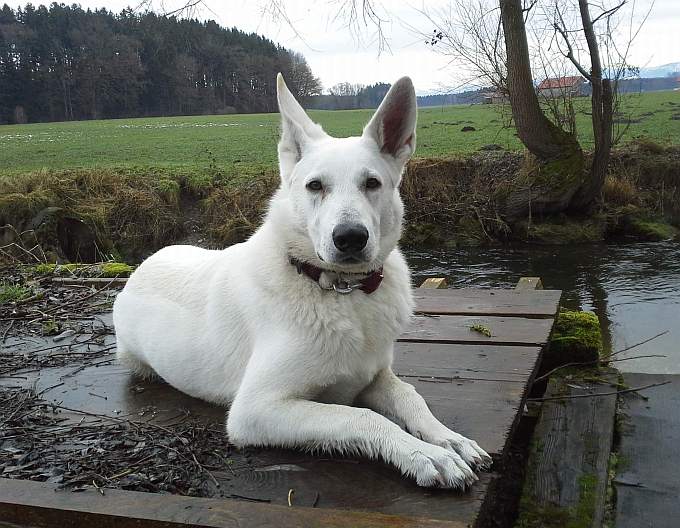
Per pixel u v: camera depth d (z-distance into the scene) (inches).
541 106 165.8
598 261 126.7
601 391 55.4
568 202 147.6
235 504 31.3
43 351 54.8
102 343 56.2
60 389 47.2
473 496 31.8
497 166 161.9
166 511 31.0
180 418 41.8
